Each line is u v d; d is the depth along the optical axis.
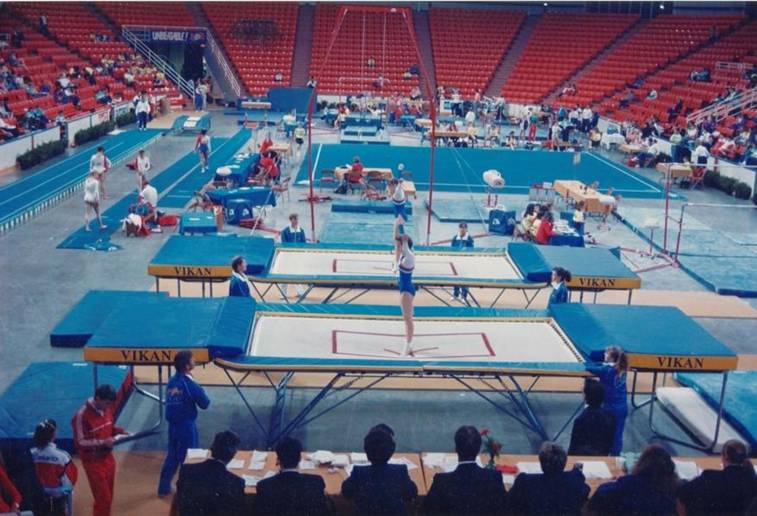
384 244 19.11
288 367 10.83
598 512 7.20
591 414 9.60
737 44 46.38
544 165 34.38
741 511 7.20
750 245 22.52
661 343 11.27
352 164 30.44
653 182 31.69
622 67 49.25
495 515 7.06
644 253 21.50
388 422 11.90
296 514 6.76
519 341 12.45
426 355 11.82
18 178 28.30
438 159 34.62
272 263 16.28
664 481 7.05
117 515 9.20
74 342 14.02
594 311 12.59
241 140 38.12
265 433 11.38
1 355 13.64
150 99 43.62
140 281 17.94
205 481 7.16
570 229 21.55
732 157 31.59
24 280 17.70
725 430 11.45
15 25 44.50
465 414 12.24
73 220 23.11
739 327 16.45
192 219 21.55
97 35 47.59
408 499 7.20
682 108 40.66
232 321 11.66
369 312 13.46
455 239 18.64
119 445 10.93
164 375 13.23
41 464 8.50
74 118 36.03
